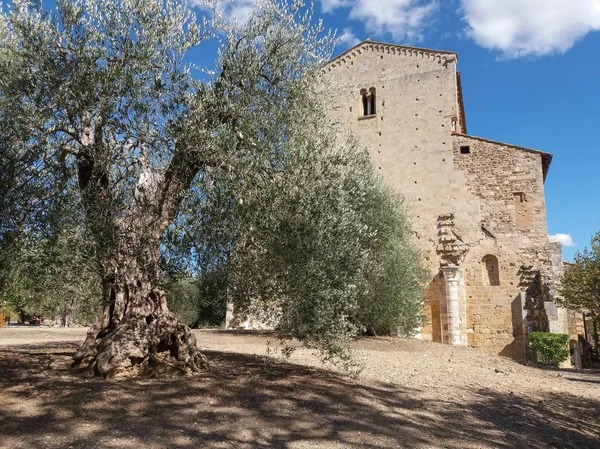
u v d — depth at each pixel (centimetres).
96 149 875
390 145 3112
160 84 870
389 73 3219
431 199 2978
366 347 1833
